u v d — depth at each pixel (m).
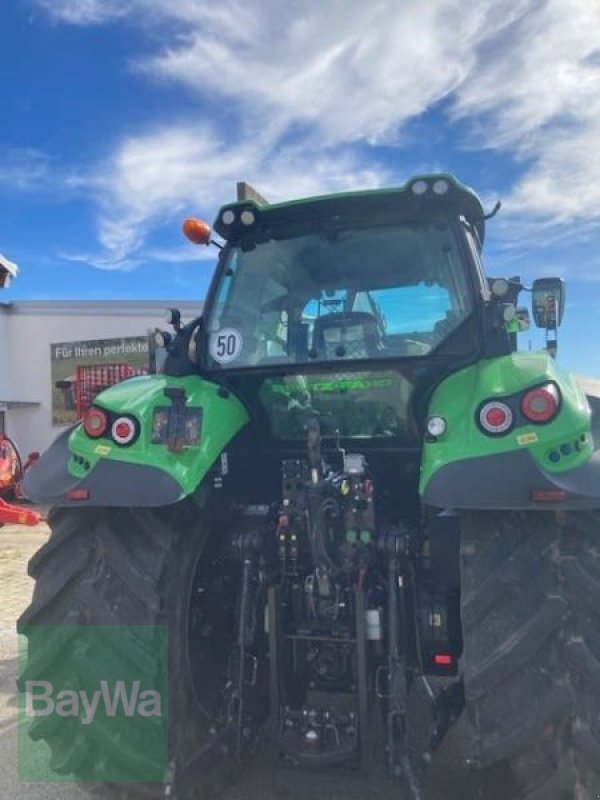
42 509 13.15
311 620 2.76
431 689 3.02
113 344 17.50
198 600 2.90
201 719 2.83
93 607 2.55
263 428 3.20
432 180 2.86
